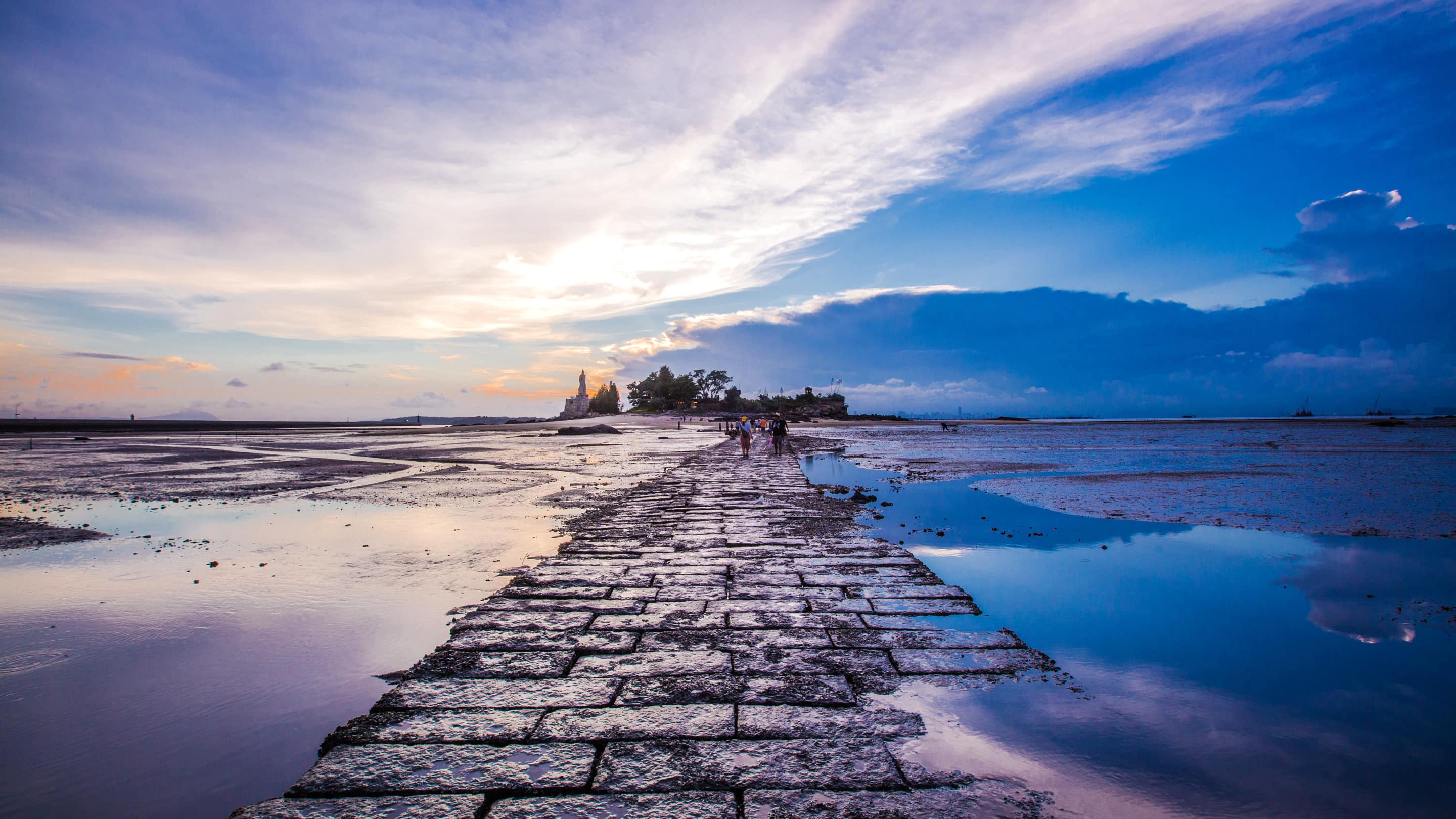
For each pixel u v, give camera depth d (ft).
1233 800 9.84
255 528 33.58
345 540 30.17
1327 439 186.09
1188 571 25.07
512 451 105.60
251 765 11.24
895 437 202.90
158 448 117.50
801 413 508.12
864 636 15.79
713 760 10.17
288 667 15.46
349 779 9.61
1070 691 13.20
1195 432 275.59
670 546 25.94
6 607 19.97
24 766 11.16
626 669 13.69
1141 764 10.67
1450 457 94.63
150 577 23.36
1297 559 27.25
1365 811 9.77
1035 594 21.81
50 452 104.99
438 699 12.27
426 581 22.95
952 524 35.78
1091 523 36.19
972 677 13.61
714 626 16.37
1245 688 14.11
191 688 14.32
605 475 64.44
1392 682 14.49
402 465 77.05
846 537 27.73
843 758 10.32
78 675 14.90
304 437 172.35
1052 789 9.77
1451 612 19.70
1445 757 11.32
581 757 10.21
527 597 18.93
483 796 9.17
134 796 10.34
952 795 9.44
